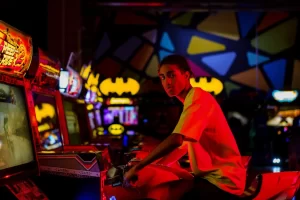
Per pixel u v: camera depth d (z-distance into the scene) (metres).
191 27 12.33
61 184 2.87
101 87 9.52
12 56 2.73
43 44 7.25
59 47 7.59
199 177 2.18
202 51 12.29
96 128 6.74
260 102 10.66
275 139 10.43
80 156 2.85
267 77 12.19
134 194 2.22
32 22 6.75
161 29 12.32
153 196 2.10
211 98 2.16
